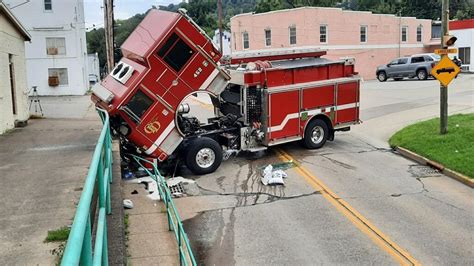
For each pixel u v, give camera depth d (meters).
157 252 7.16
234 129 13.36
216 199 10.48
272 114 13.53
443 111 14.31
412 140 14.53
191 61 12.09
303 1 68.62
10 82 17.41
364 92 29.83
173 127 12.14
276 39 43.78
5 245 5.90
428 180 11.52
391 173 12.15
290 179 11.78
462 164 11.88
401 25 47.91
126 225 8.24
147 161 11.36
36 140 14.41
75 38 38.88
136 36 13.19
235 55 14.43
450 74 14.19
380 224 8.78
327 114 14.69
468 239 8.06
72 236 2.18
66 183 8.88
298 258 7.50
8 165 10.65
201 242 8.20
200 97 31.05
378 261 7.32
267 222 9.05
